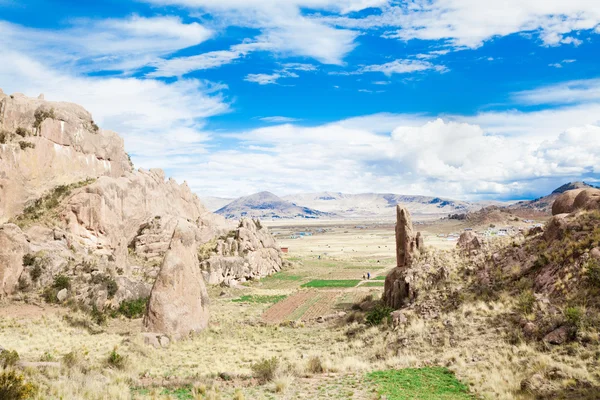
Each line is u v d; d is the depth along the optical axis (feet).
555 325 85.05
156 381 85.40
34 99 255.50
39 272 163.84
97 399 64.44
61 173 239.71
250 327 168.25
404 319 120.88
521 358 79.97
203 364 108.37
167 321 139.44
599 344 75.25
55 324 138.92
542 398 62.49
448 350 93.66
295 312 206.28
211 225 373.81
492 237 149.48
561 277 98.78
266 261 367.86
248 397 73.51
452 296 122.21
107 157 279.08
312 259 479.41
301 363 101.65
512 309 100.73
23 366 72.95
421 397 70.18
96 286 171.63
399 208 165.78
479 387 72.38
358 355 110.22
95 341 126.72
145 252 272.10
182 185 382.63
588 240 101.55
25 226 194.49
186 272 148.87
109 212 236.43
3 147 209.56
